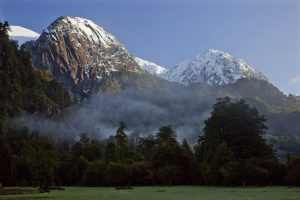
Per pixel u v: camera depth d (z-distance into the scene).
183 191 87.12
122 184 127.44
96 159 155.75
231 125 126.44
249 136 125.12
